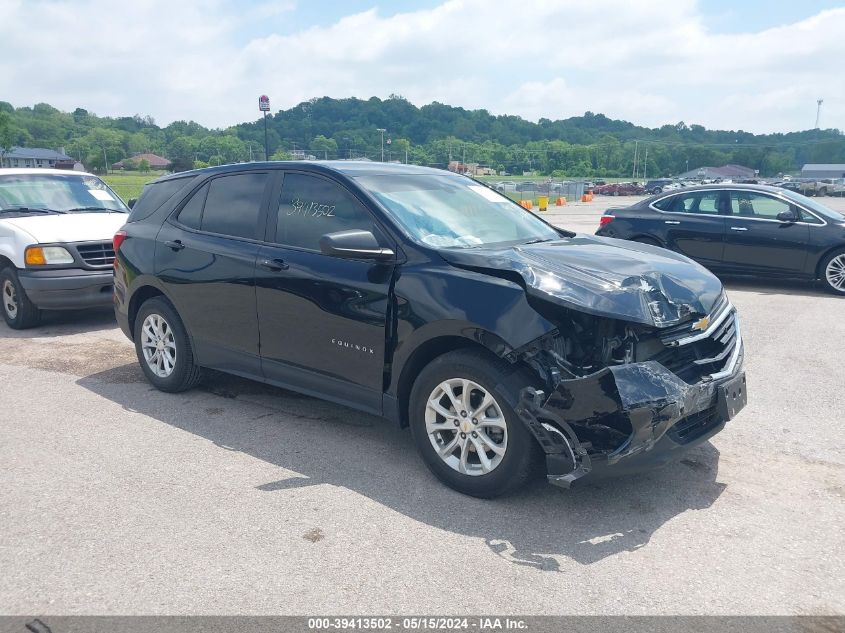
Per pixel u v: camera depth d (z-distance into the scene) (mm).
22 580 3074
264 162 5055
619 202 50531
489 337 3566
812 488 3953
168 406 5344
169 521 3580
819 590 2994
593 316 3514
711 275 4312
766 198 10602
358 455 4418
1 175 8969
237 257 4832
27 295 7730
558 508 3713
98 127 196500
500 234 4574
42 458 4379
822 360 6613
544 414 3393
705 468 4211
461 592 2975
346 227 4383
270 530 3488
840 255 10078
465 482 3801
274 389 5758
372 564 3184
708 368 3816
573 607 2875
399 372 4020
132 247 5676
